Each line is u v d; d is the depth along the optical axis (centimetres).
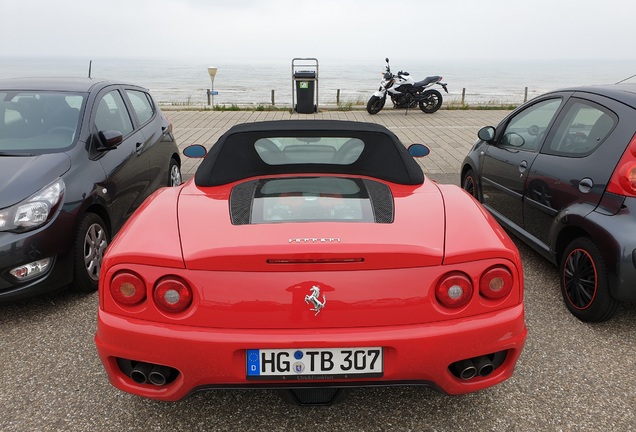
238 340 197
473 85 8119
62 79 498
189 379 204
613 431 237
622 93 349
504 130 482
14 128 418
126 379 217
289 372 201
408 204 249
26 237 336
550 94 434
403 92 1488
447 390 213
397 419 247
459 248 208
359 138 292
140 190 499
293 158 294
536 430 238
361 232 216
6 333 330
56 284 356
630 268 299
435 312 203
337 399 218
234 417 249
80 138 414
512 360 220
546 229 386
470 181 555
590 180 333
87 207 382
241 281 198
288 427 242
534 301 372
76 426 242
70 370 288
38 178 359
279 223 225
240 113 1506
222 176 282
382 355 202
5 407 256
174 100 2858
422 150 369
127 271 205
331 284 197
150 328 202
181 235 218
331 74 13038
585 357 299
